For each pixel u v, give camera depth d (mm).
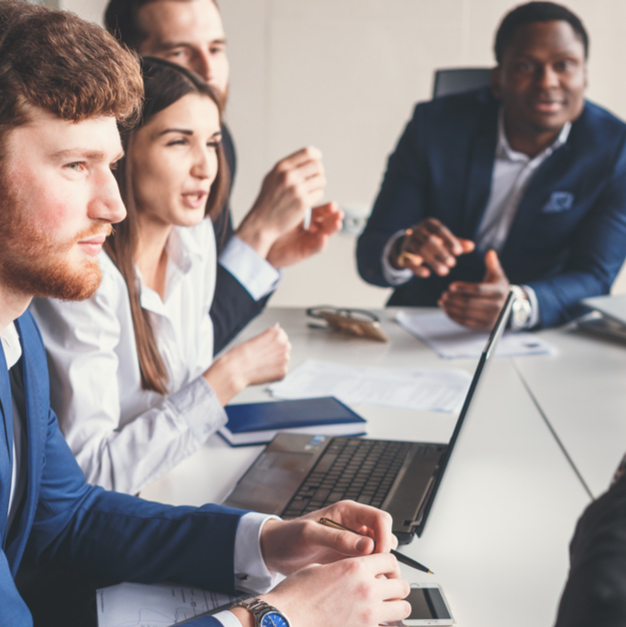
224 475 1101
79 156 618
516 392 1464
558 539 918
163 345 1252
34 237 618
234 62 3682
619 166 2180
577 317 1978
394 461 1102
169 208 1211
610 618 395
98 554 843
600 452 1181
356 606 663
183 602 785
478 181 2277
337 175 3801
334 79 3699
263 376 1195
